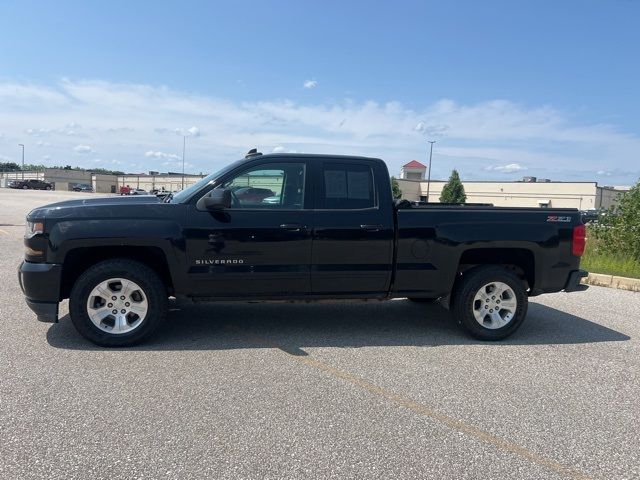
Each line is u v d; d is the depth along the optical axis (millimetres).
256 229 5055
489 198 73312
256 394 3943
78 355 4723
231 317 6242
